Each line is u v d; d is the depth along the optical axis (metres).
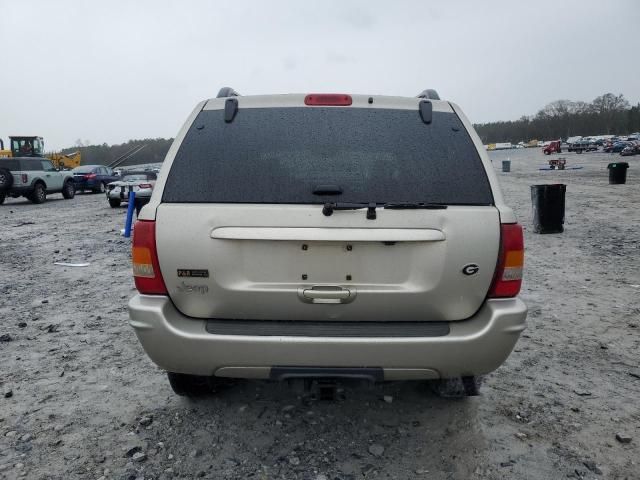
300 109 2.72
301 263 2.45
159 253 2.46
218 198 2.46
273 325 2.48
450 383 3.07
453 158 2.56
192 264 2.44
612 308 5.26
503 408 3.19
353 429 2.96
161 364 2.55
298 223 2.39
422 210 2.39
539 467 2.60
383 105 2.75
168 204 2.47
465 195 2.47
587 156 63.12
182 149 2.61
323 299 2.44
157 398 3.36
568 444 2.80
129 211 6.53
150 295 2.51
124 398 3.37
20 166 21.06
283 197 2.44
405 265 2.44
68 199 24.36
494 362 2.47
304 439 2.86
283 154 2.55
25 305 5.67
